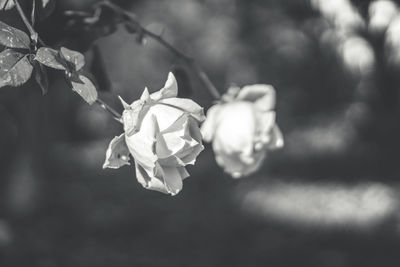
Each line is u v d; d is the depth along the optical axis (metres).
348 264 8.61
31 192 12.07
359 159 15.62
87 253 9.39
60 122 17.95
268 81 19.16
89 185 16.20
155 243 10.20
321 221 11.48
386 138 15.28
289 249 9.44
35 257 8.80
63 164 18.39
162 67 15.67
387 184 14.15
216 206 13.50
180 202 14.01
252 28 15.34
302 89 19.11
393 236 9.95
